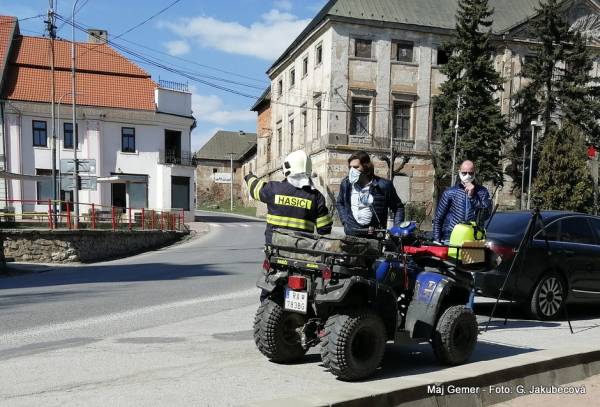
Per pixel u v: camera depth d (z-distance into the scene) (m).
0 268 17.86
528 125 40.12
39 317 8.62
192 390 4.78
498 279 8.12
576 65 38.84
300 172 5.67
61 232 23.23
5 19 46.91
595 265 9.09
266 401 4.08
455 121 37.38
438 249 5.85
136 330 7.46
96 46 47.41
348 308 5.06
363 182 6.32
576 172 34.03
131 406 4.36
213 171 96.25
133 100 45.44
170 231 32.25
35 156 42.41
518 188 41.41
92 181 24.53
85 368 5.48
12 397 4.57
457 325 5.65
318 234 5.52
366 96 44.34
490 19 48.81
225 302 10.05
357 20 43.62
